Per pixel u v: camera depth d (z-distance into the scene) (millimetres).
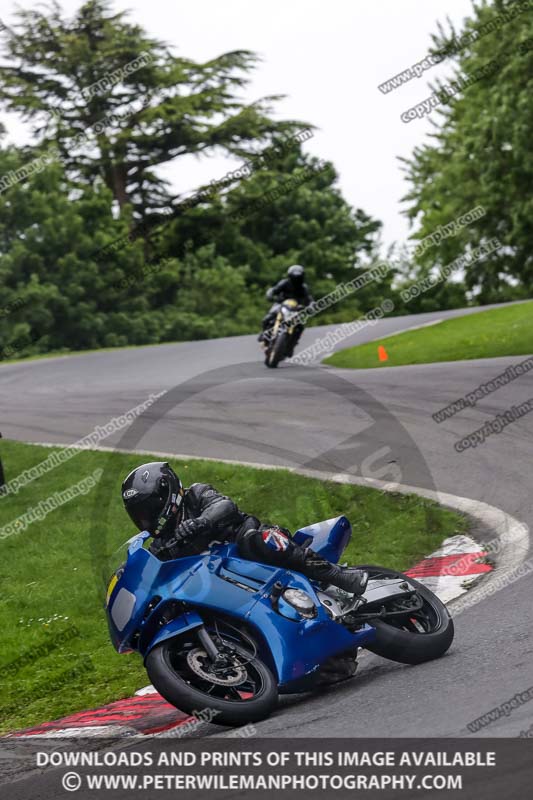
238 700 11453
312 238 143125
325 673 12617
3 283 103688
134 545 12523
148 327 110875
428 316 69750
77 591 20984
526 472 24172
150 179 118812
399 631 12992
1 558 24219
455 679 11844
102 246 109312
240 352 59250
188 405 38375
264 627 12062
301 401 36469
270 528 12750
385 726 10523
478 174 109312
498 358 41344
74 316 104875
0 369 65812
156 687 11352
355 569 13312
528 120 97750
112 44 110312
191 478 26969
